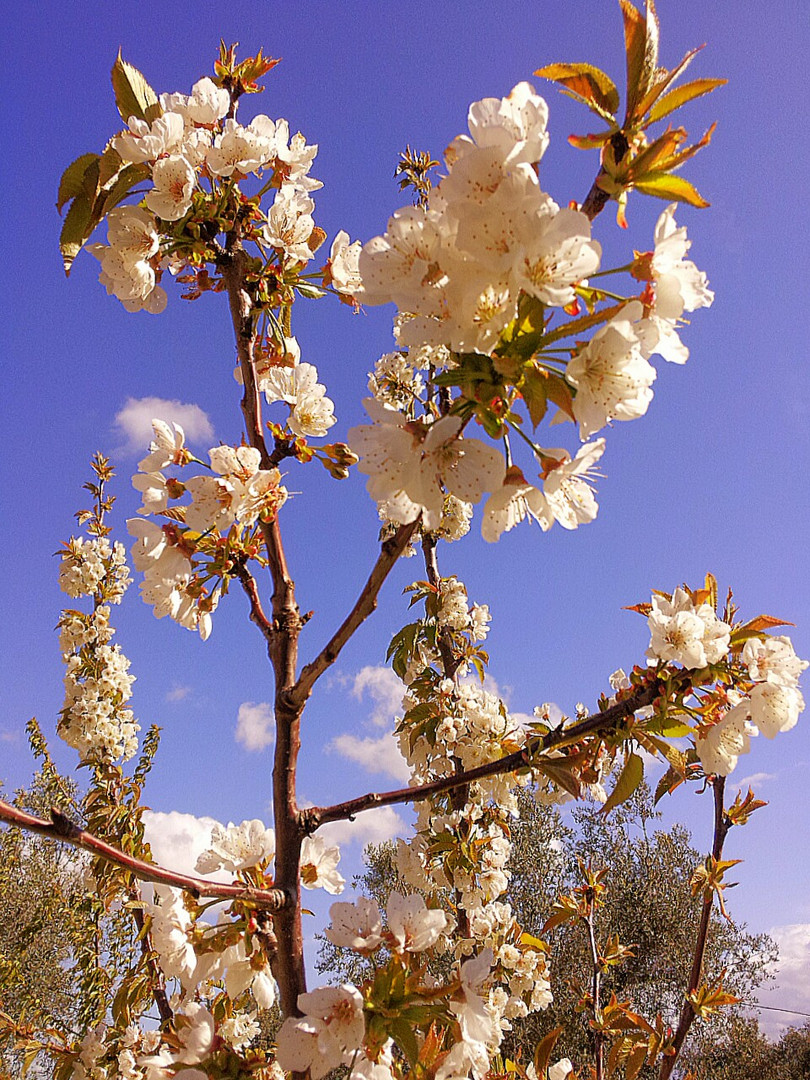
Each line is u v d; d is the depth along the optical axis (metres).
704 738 0.40
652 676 0.40
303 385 0.43
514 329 0.26
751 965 2.63
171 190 0.41
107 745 0.86
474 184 0.26
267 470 0.39
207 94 0.44
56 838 0.27
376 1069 0.30
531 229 0.25
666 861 2.68
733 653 0.41
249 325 0.42
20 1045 0.63
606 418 0.26
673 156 0.27
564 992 2.21
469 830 0.72
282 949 0.33
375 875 2.91
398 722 0.82
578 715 0.72
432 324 0.26
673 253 0.28
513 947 0.74
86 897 0.83
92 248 0.43
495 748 0.74
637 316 0.26
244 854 0.36
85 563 0.96
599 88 0.27
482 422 0.27
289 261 0.44
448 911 0.75
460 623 0.82
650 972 2.50
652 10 0.27
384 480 0.29
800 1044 3.17
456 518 0.83
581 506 0.31
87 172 0.40
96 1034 0.61
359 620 0.32
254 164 0.42
